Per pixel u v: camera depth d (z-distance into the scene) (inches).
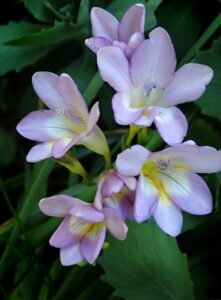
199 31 11.0
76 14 10.8
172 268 9.1
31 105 11.7
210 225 10.1
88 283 10.1
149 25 10.1
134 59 7.5
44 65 11.5
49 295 10.4
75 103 7.6
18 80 11.8
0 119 13.5
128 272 9.2
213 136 10.4
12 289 10.0
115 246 9.2
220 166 7.5
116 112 7.2
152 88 7.6
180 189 7.6
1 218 12.5
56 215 7.6
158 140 9.3
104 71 7.3
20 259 10.0
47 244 11.0
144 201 7.2
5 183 11.9
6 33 10.6
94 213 7.2
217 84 9.7
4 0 11.8
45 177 9.8
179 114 7.5
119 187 7.1
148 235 9.2
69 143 7.4
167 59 7.5
